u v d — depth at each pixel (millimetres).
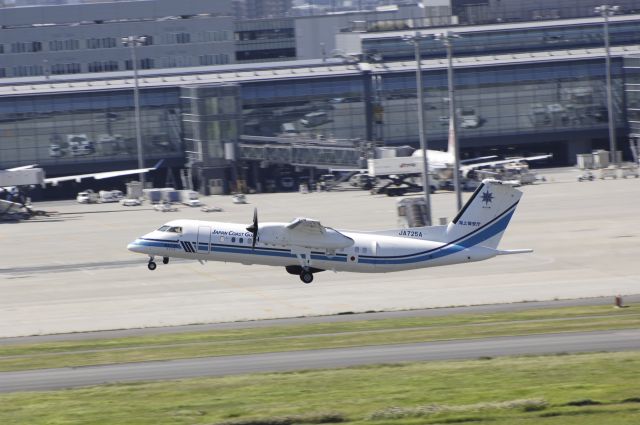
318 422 154875
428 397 168125
